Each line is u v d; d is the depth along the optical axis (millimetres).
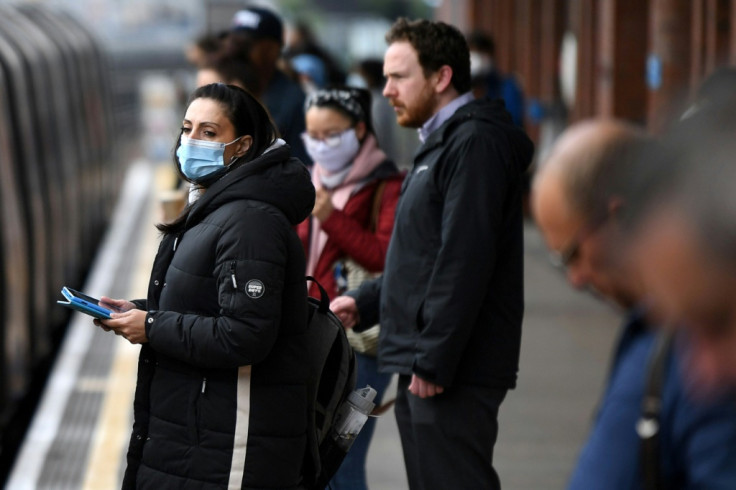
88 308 7445
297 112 13328
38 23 28719
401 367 8781
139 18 74750
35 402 21969
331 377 8195
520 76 42344
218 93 7758
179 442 7512
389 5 113312
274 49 13320
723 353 3311
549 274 28094
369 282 9734
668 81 22203
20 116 20797
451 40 9070
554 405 16891
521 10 41812
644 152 3535
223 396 7441
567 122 35969
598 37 30859
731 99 3244
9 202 18859
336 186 10703
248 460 7430
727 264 3129
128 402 17828
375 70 25406
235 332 7203
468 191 8359
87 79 33281
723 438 3838
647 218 3342
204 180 7832
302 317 7652
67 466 14930
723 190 3100
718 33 20234
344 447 8305
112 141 40719
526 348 20516
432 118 9164
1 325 17828
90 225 32719
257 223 7309
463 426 8734
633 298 4355
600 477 4109
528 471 13922
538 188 4570
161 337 7348
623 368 4180
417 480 9141
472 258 8320
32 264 21047
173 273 7547
